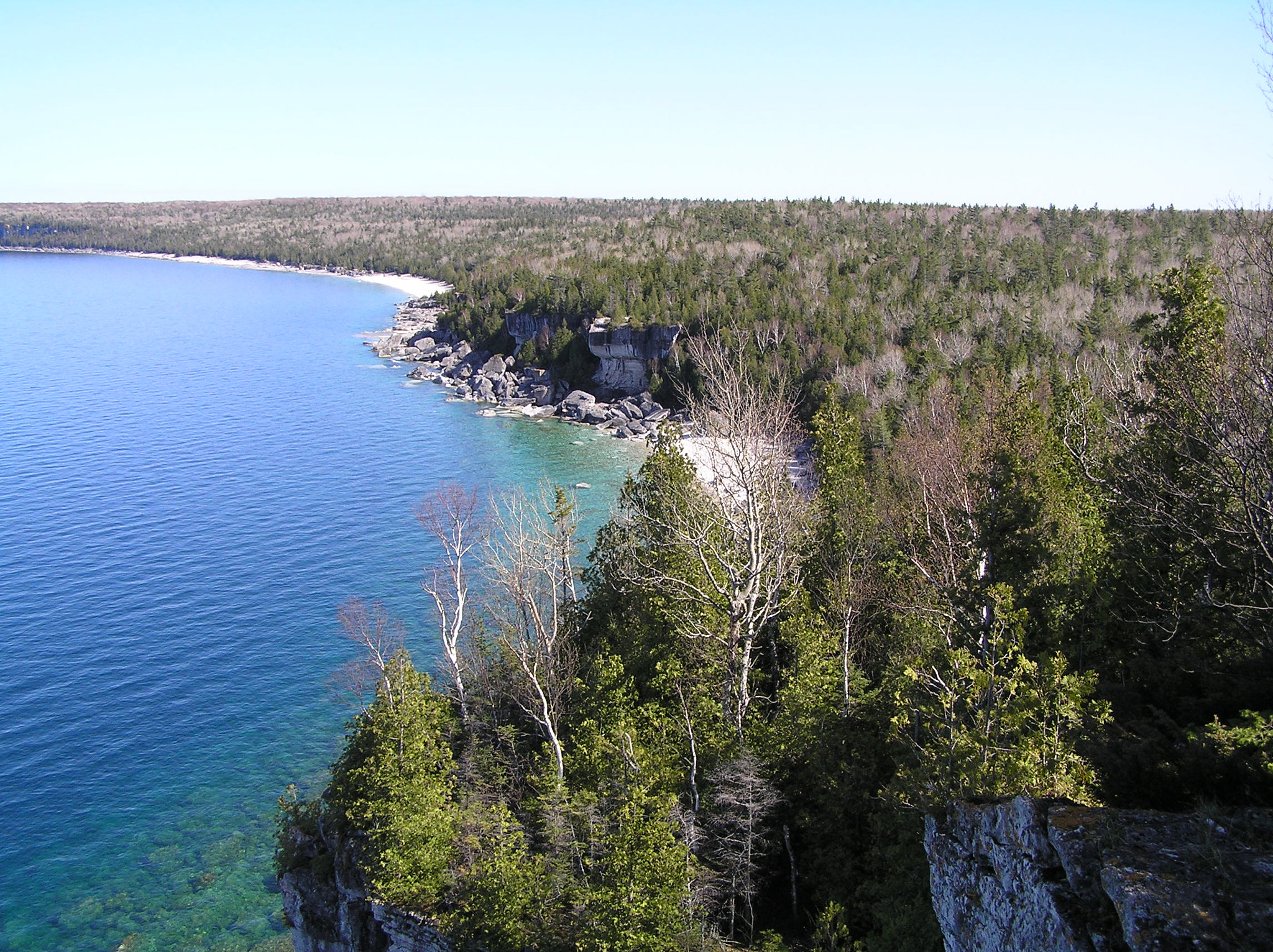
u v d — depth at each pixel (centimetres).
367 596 6931
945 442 4222
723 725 3409
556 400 14750
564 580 4512
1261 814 1673
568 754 3744
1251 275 2736
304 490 9556
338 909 3738
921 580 3566
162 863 4438
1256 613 2419
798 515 4019
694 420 4388
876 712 3198
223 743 5259
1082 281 12875
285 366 17062
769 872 3148
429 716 3759
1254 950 1409
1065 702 2225
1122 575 2902
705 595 3750
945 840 2089
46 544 7931
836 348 10806
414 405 14200
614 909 2636
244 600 6875
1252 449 2364
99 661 6034
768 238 18925
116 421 12512
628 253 19375
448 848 3406
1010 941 1819
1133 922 1502
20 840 4531
